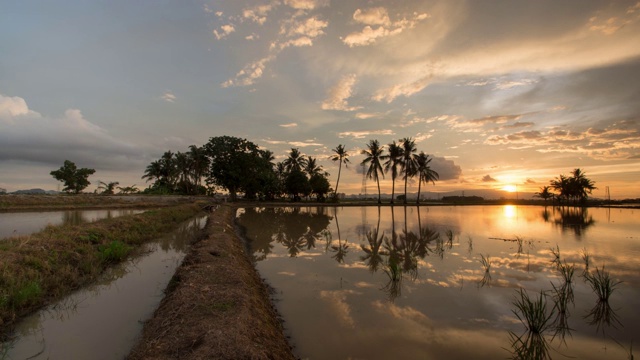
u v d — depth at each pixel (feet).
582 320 22.29
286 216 107.34
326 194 240.73
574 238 58.23
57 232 38.93
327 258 42.50
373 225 79.92
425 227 75.66
